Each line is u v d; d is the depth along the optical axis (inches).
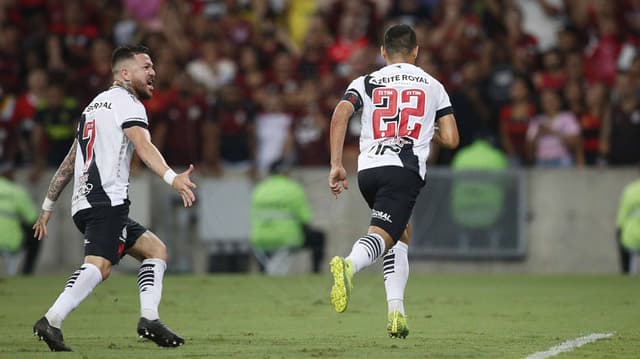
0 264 2042.3
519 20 2432.3
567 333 1058.7
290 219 2048.5
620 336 1023.0
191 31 2497.5
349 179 2102.6
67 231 2069.4
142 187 2081.7
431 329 1104.2
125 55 898.1
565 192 2053.4
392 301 943.7
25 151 2217.0
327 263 2079.2
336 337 1021.2
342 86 2295.8
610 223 2047.2
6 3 2514.8
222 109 2225.6
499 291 1630.2
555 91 2228.1
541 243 2058.3
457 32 2425.0
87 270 870.4
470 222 2060.8
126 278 1905.8
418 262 2073.1
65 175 935.0
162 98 2218.3
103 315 1264.8
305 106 2281.0
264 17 2593.5
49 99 2206.0
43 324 864.3
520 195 2055.9
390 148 911.7
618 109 2154.3
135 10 2662.4
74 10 2514.8
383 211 900.6
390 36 956.0
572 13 2539.4
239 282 1793.8
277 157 2255.2
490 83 2274.9
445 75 2326.5
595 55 2428.6
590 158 2192.4
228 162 2214.6
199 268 2081.7
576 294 1573.6
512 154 2194.9
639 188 1963.6
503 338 1005.8
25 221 2046.0
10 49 2417.6
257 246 2064.5
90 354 859.4
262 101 2269.9
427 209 2068.2
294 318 1239.5
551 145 2174.0
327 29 2549.2
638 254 2004.2
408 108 919.7
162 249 918.4
